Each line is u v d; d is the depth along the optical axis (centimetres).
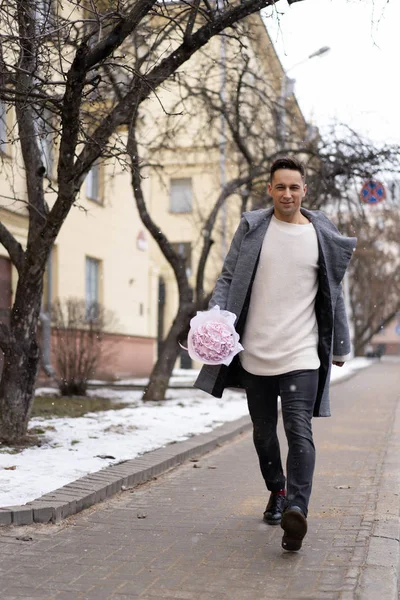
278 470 479
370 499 563
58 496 528
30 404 777
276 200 446
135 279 2262
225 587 367
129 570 396
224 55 1423
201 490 611
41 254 739
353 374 2917
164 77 730
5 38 635
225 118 1372
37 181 793
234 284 446
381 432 1006
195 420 1041
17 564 406
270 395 457
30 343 770
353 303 5088
